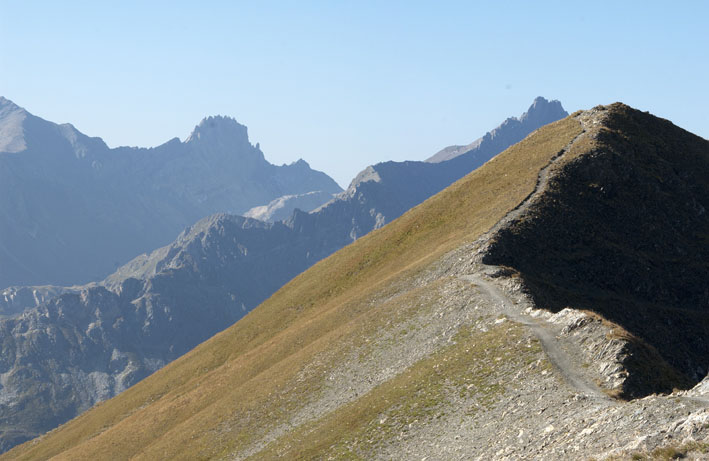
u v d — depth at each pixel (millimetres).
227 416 80625
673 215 98062
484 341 55812
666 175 104500
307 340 94250
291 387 75750
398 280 92062
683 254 92750
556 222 90250
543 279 80875
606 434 32125
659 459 26641
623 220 94750
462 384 50781
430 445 45125
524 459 34781
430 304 73000
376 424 53000
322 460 52750
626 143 108562
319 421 63031
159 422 100562
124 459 94188
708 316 84938
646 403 33125
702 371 78062
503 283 71188
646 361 44531
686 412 30375
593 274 85000
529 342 51188
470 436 42906
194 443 78375
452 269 83750
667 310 83312
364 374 67438
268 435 68062
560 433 35750
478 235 89125
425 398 52250
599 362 45188
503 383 47406
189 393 108562
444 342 62438
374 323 77688
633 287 85812
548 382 44312
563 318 53562
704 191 105250
